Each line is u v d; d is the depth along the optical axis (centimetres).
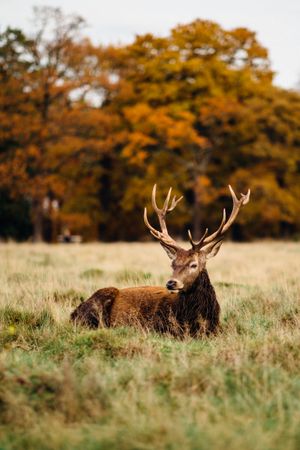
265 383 1395
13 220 9288
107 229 10506
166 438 1148
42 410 1323
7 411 1298
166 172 9450
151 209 9506
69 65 8681
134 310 2209
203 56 10188
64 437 1183
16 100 8556
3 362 1555
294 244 7588
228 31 10125
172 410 1297
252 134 9669
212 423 1230
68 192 9719
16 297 2569
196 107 9806
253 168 9788
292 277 3259
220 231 2136
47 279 3114
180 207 9450
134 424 1209
